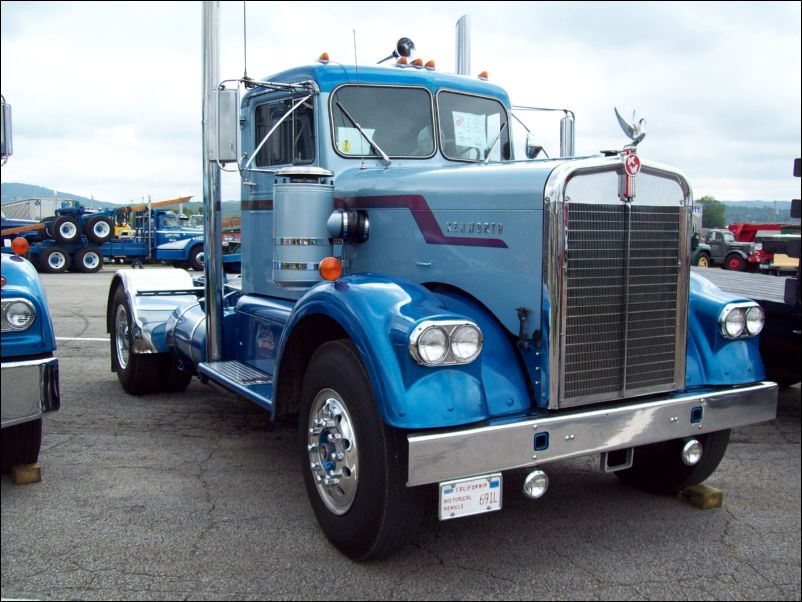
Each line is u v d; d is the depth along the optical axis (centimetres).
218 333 508
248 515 370
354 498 312
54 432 510
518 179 327
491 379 317
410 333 286
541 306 316
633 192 327
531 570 320
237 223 665
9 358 374
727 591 304
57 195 2542
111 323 655
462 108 468
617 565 326
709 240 2584
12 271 386
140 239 2317
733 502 403
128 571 311
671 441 388
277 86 415
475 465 288
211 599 290
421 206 372
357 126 430
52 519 360
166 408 581
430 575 314
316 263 399
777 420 588
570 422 307
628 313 332
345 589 301
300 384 382
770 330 567
